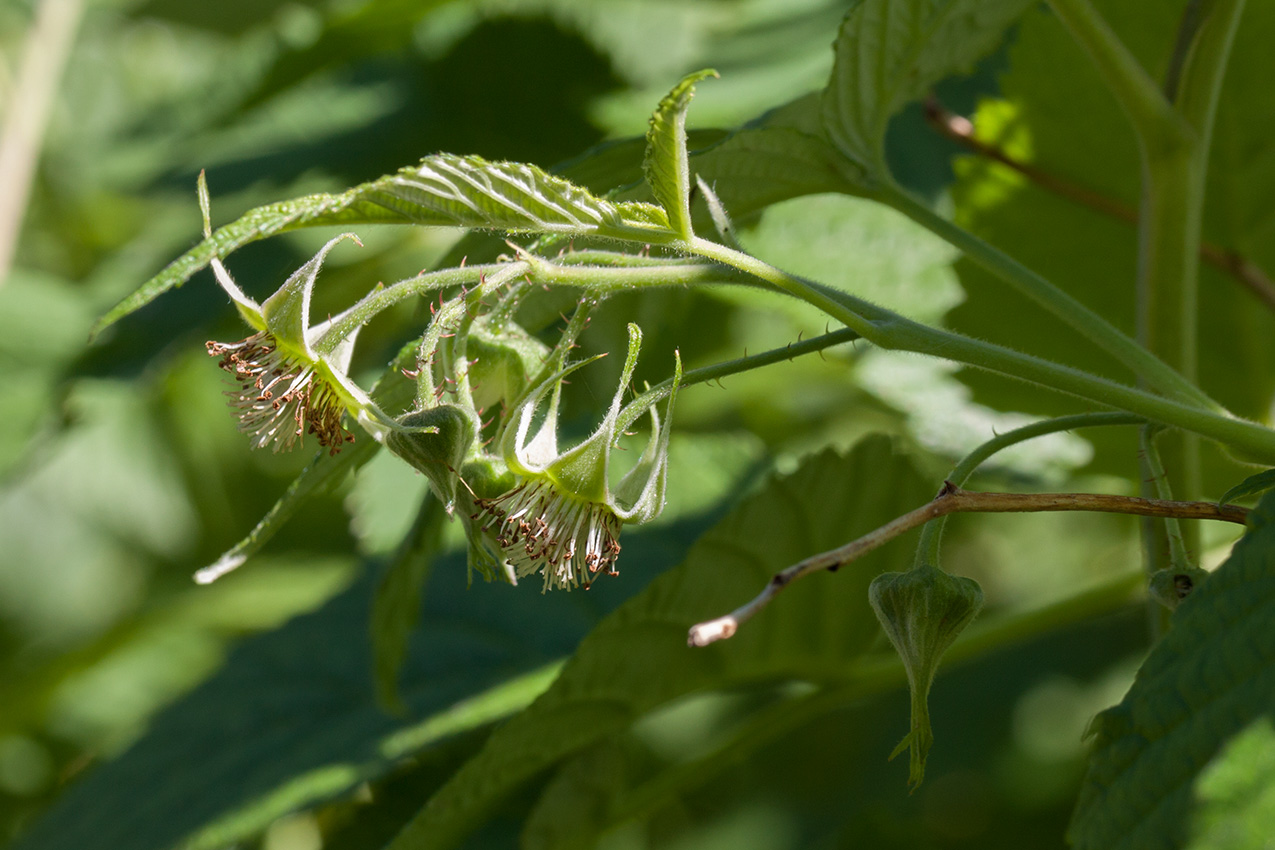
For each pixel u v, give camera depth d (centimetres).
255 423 34
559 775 39
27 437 51
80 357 52
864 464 38
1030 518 86
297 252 52
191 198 60
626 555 42
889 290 45
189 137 65
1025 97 40
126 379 51
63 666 68
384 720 40
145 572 83
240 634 71
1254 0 38
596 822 40
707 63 55
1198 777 30
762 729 40
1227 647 31
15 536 82
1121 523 61
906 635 33
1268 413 41
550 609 41
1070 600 40
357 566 44
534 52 56
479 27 56
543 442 33
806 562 32
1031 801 79
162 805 40
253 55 66
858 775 81
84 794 41
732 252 33
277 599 70
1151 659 31
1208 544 41
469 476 33
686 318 57
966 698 82
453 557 43
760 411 68
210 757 41
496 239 36
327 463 35
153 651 75
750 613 32
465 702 40
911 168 47
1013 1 35
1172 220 35
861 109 36
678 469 45
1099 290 41
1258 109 39
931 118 41
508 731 37
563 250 36
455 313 33
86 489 81
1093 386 32
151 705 72
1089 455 42
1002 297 41
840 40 35
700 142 37
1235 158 40
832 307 32
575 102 56
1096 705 80
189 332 52
